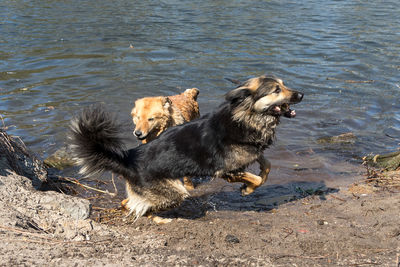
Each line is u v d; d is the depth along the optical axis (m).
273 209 6.25
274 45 15.17
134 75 11.95
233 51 14.38
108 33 16.34
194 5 22.50
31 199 5.62
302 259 4.39
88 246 4.61
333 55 14.12
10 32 15.92
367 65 13.18
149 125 6.83
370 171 7.42
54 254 4.23
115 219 5.92
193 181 7.41
